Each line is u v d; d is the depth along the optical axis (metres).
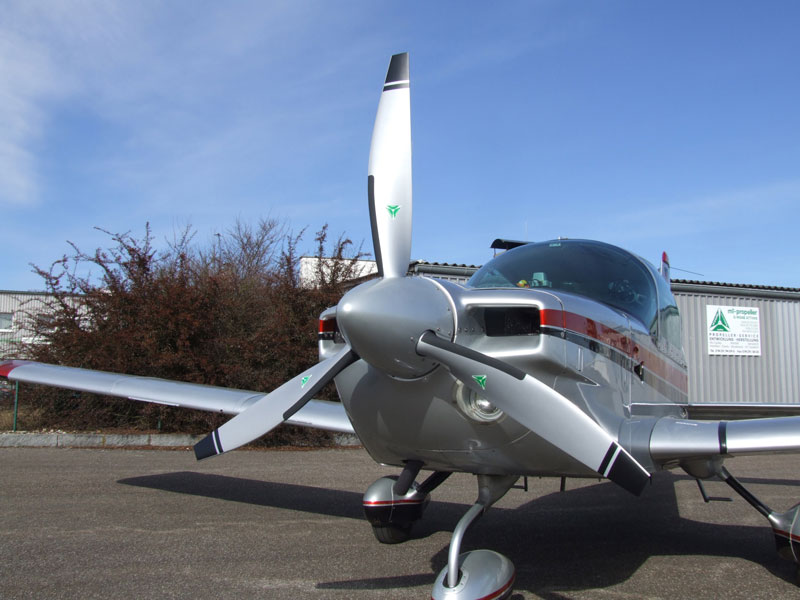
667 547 3.88
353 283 10.49
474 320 2.76
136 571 3.17
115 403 9.41
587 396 2.90
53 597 2.77
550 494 6.00
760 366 14.60
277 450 9.10
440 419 2.79
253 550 3.61
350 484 5.99
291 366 9.84
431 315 2.54
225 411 4.31
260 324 10.31
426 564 3.39
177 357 9.26
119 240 9.88
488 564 2.67
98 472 6.38
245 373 9.68
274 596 2.84
